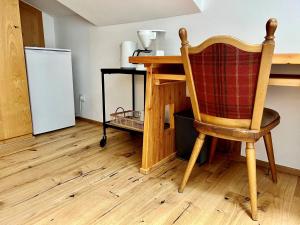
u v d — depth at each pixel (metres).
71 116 2.60
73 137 2.26
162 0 1.74
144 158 1.53
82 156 1.81
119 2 1.94
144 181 1.44
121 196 1.28
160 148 1.65
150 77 1.44
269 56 0.89
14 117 2.09
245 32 1.57
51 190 1.33
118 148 1.98
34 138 2.22
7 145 2.02
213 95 1.10
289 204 1.21
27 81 2.16
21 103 2.12
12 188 1.34
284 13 1.41
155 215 1.12
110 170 1.58
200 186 1.38
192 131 1.64
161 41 1.87
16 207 1.17
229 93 1.04
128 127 1.92
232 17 1.60
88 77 2.70
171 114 1.77
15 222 1.06
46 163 1.68
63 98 2.49
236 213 1.14
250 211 1.15
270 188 1.37
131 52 1.98
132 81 2.26
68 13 2.66
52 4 2.54
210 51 1.01
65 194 1.29
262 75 0.93
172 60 1.27
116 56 2.36
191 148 1.68
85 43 2.63
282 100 1.53
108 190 1.33
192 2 1.65
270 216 1.12
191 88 1.17
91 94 2.72
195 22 1.78
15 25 1.99
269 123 1.16
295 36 1.40
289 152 1.56
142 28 2.11
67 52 2.47
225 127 1.11
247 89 0.99
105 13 2.15
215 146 1.69
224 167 1.65
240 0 1.55
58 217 1.10
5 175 1.49
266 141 1.35
